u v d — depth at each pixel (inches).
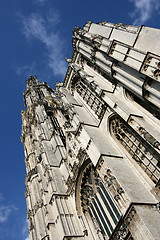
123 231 976.9
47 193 1868.8
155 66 937.5
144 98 1068.5
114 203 1203.2
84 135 1456.7
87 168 1491.1
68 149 1760.6
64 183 1721.2
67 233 1341.0
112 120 1459.2
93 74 1903.3
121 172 1096.2
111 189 1048.2
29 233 2001.7
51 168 1919.3
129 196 928.3
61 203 1557.6
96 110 1717.5
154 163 1059.9
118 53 1244.5
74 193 1541.6
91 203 1424.7
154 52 986.7
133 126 1154.7
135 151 1205.7
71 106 1939.0
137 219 860.6
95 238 1286.9
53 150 2201.0
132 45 1139.9
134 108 1257.4
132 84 1194.0
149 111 1171.3
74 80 2320.4
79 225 1403.8
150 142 1007.0
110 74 1424.7
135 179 1070.4
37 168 2373.3
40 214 1935.3
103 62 1558.8
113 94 1472.7
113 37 1369.3
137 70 1043.9
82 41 2054.6
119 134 1366.9
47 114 3024.1
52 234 1482.5
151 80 1003.9
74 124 1737.2
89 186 1472.7
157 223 825.5
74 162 1576.0
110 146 1321.4
